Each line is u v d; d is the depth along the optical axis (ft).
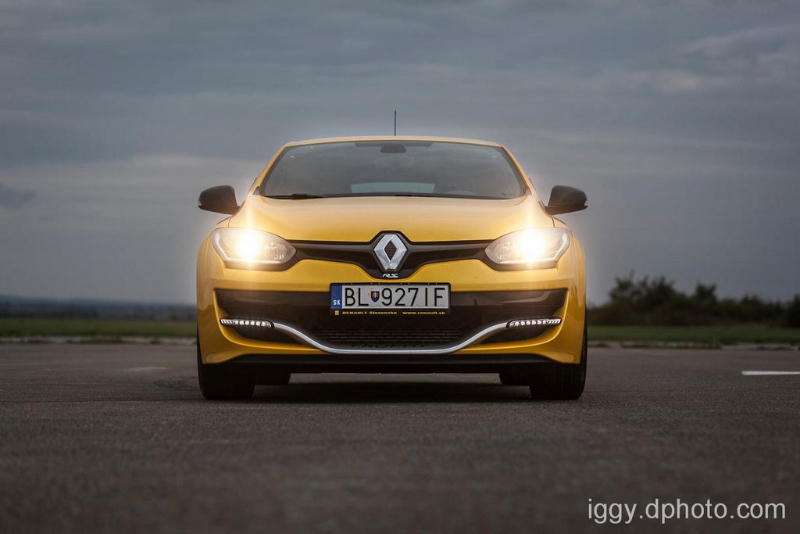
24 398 17.93
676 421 13.64
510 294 16.85
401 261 16.80
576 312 17.29
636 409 15.48
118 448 11.23
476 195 19.36
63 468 9.95
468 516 7.79
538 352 16.93
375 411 15.12
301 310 16.85
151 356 35.60
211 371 17.56
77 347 43.19
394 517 7.75
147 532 7.36
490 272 16.87
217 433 12.45
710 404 16.48
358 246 16.90
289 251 17.02
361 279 16.74
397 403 16.83
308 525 7.51
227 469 9.81
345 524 7.54
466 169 20.34
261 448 11.15
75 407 15.97
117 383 22.41
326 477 9.34
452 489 8.78
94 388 20.81
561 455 10.57
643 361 33.65
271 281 16.90
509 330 16.93
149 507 8.14
